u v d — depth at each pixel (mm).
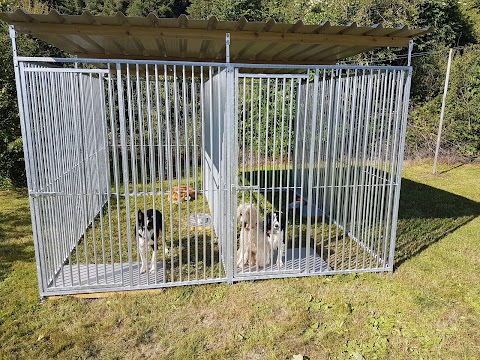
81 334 3543
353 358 3303
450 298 4246
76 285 4230
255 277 4582
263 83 8180
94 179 7016
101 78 3854
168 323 3756
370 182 5039
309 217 4613
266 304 4086
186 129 4266
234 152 4223
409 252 5508
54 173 4562
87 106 6367
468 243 5816
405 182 9875
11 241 5812
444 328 3721
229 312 3926
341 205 6492
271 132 8727
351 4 13672
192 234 6129
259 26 3936
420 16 14008
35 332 3586
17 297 4145
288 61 6488
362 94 4695
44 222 4160
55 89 4676
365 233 5348
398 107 4535
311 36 4262
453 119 12195
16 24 3658
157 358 3273
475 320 3854
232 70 4035
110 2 23797
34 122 3945
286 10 16766
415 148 12539
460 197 8477
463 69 12258
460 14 14867
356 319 3852
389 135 4691
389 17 13453
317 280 4605
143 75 8070
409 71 4422
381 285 4516
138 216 4688
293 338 3566
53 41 4762
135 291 4285
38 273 4066
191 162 10430
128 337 3535
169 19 3609
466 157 12195
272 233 4590
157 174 10492
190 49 5598
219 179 4727
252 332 3635
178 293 4262
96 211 7145
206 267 4957
